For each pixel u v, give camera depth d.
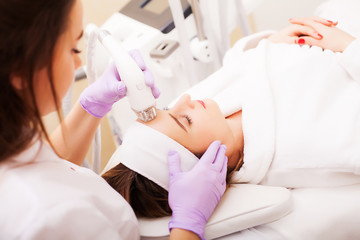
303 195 0.80
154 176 0.78
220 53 1.31
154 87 0.78
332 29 0.96
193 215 0.69
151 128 0.80
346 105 0.81
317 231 0.73
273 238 0.73
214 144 0.79
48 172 0.59
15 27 0.46
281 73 0.92
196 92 1.09
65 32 0.52
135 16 1.39
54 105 0.59
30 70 0.49
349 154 0.74
